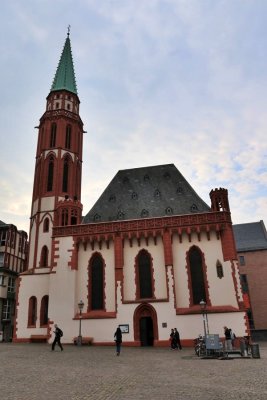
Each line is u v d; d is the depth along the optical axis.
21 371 16.23
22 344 37.91
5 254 60.19
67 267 40.00
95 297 39.12
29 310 43.28
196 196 44.81
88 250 40.91
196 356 24.45
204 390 11.76
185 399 10.32
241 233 73.19
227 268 37.19
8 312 59.19
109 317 37.00
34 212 50.22
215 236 38.84
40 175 51.62
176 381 13.70
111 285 38.97
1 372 15.89
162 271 38.62
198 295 37.28
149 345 36.09
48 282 44.22
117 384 13.00
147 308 37.03
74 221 43.53
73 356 23.86
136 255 39.59
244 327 34.50
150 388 12.20
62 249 40.88
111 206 45.88
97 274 39.97
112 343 36.12
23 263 66.06
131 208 44.91
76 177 53.16
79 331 35.81
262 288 65.44
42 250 46.66
